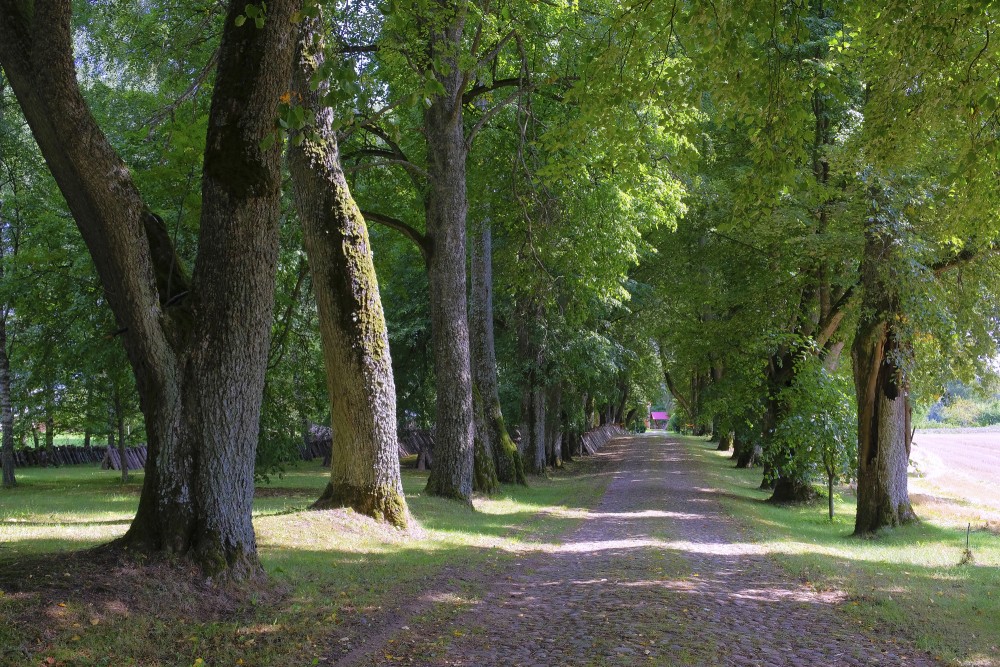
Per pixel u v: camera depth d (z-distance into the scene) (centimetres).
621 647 642
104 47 1814
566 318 2897
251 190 763
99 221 699
